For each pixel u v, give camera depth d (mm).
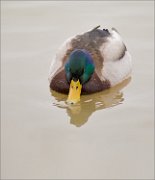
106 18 18516
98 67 15156
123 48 15797
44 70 16094
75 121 13852
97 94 15156
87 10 19000
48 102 14672
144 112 14125
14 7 19281
